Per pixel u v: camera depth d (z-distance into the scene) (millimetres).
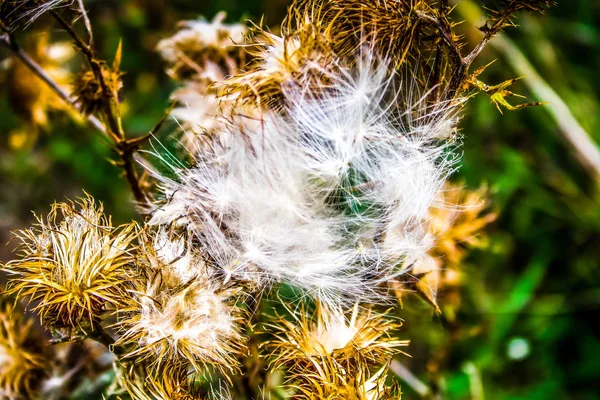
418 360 450
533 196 590
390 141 329
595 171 589
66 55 434
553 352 538
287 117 321
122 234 322
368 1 321
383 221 329
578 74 660
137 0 609
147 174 366
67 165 604
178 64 383
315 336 324
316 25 318
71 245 319
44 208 608
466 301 494
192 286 317
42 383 371
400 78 331
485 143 584
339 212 326
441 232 372
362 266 330
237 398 348
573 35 659
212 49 379
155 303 315
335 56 319
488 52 595
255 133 320
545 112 600
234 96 319
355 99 321
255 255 322
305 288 329
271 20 551
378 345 323
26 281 317
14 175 613
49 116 448
